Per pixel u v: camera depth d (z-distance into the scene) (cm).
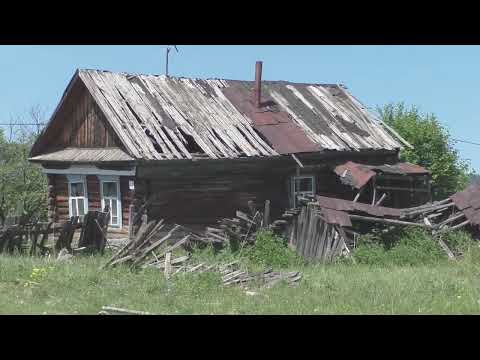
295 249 1962
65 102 2291
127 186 2083
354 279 1414
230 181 2227
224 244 1916
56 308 1030
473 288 1273
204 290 1225
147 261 1455
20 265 1338
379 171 2377
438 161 3272
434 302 1129
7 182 3184
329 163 2414
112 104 2147
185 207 2120
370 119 2778
